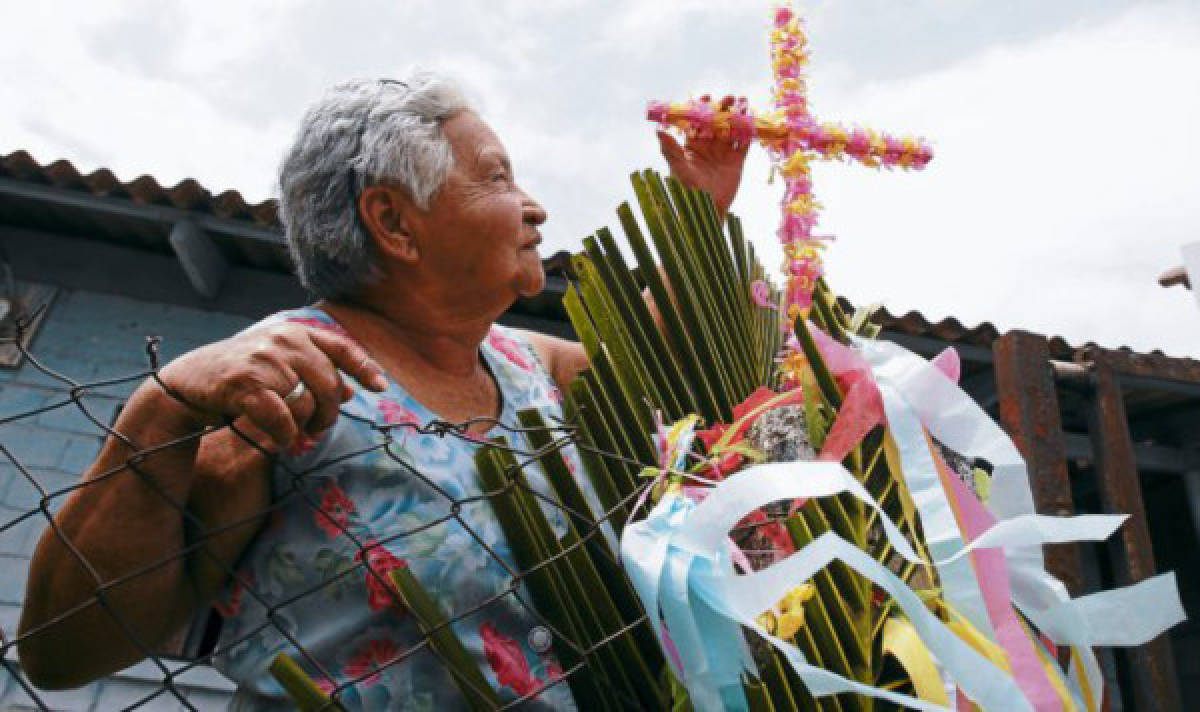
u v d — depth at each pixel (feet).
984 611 2.82
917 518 3.39
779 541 3.11
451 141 3.46
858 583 3.12
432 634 2.75
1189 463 14.28
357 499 3.00
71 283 12.33
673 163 4.46
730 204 4.60
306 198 3.51
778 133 4.31
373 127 3.38
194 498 2.94
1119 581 9.98
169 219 11.32
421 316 3.50
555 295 11.49
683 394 3.76
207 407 2.39
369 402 3.14
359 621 2.89
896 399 3.20
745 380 4.07
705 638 2.60
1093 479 15.29
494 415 3.58
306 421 2.47
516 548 2.96
